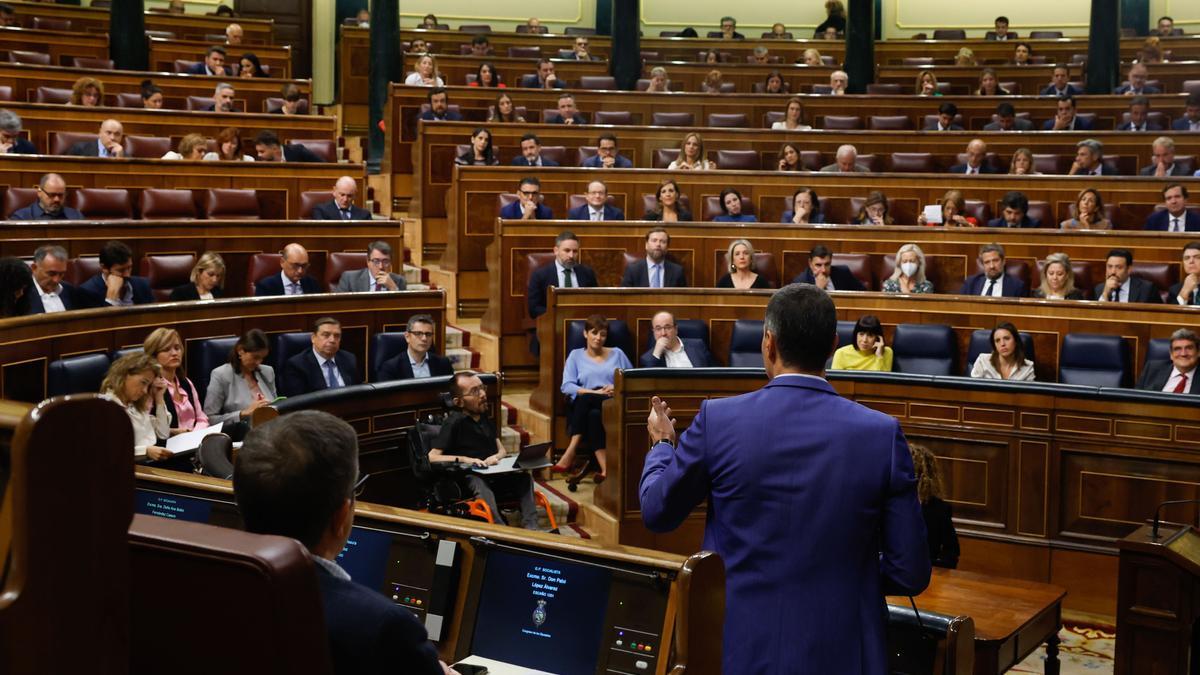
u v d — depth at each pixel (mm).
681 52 16359
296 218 9125
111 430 972
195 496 2803
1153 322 7141
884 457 2193
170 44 13016
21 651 896
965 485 6391
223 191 8648
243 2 16469
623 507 6410
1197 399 5840
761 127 12398
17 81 10648
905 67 14945
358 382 7141
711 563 1784
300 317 6914
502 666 2297
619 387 6379
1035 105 12352
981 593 4582
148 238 7461
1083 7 17688
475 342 8680
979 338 7301
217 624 1173
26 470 898
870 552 2197
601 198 8922
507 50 15875
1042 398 6176
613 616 2250
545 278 8125
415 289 7766
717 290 7719
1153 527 4742
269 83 11648
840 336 7566
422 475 5723
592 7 17812
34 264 6441
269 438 1515
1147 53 14023
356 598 1486
